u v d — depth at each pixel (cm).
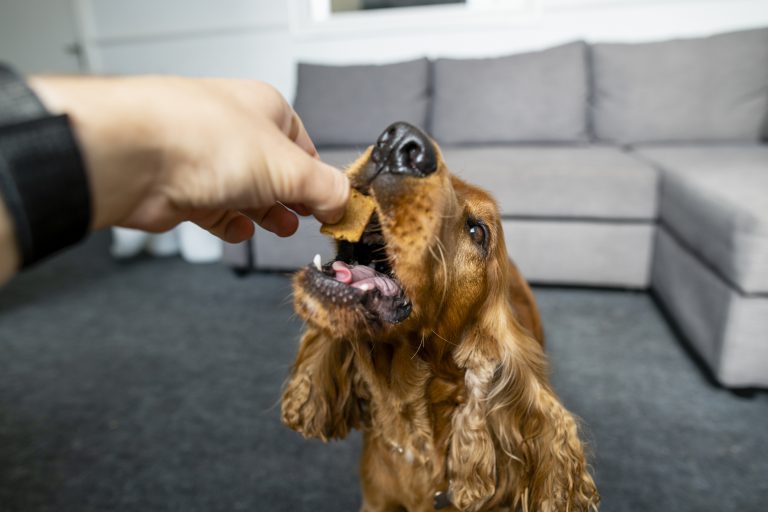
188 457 171
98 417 192
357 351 116
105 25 462
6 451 175
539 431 116
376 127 347
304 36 417
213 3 429
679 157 271
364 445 133
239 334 254
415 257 91
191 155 55
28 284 328
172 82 57
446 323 111
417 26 394
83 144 48
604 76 344
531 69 340
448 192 97
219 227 88
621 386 202
